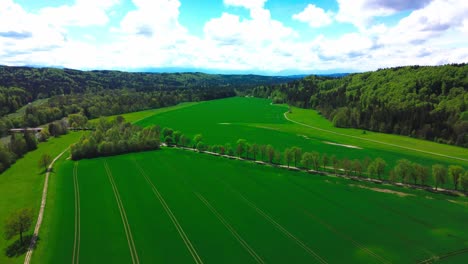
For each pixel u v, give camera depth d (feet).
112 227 211.61
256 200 261.24
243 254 184.55
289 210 243.40
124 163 357.20
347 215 235.81
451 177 287.69
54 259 175.94
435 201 259.60
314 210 243.60
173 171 332.39
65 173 317.22
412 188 288.92
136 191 275.18
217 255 182.91
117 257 178.40
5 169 326.65
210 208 244.63
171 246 190.70
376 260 181.27
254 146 384.06
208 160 377.09
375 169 309.22
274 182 303.07
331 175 324.80
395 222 225.35
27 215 191.42
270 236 205.46
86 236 199.62
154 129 484.74
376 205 252.62
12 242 192.03
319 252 188.34
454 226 219.61
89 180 298.76
